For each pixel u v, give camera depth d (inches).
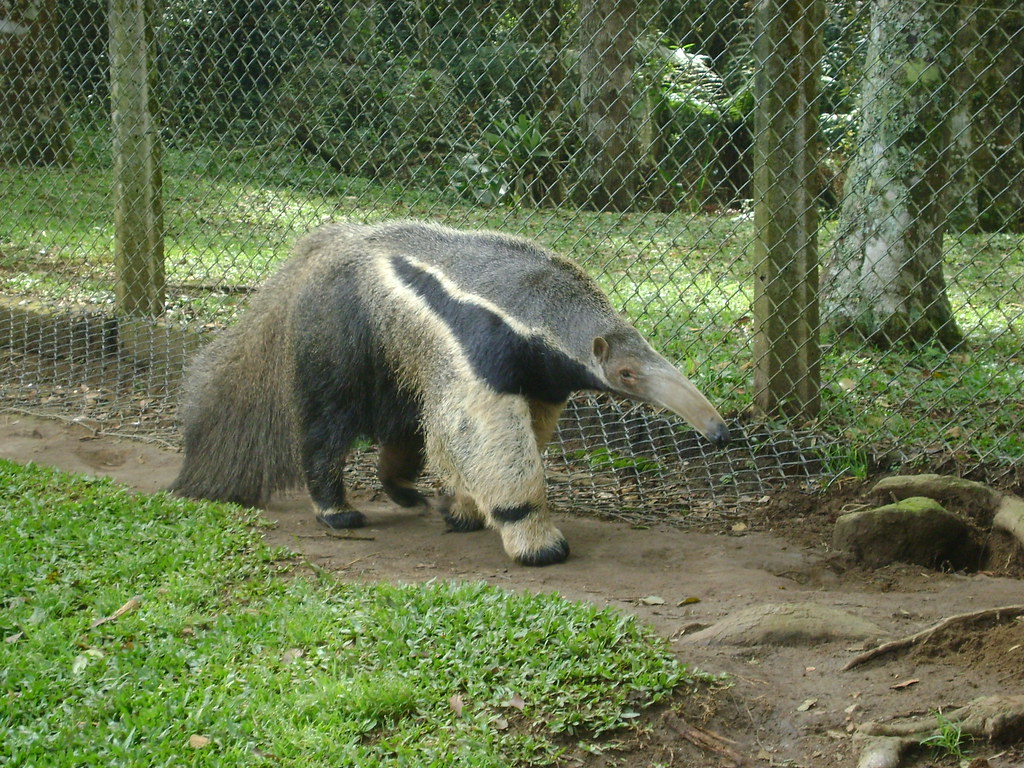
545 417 251.0
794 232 259.0
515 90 289.1
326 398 252.7
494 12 285.6
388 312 246.8
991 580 238.5
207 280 315.6
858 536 244.2
